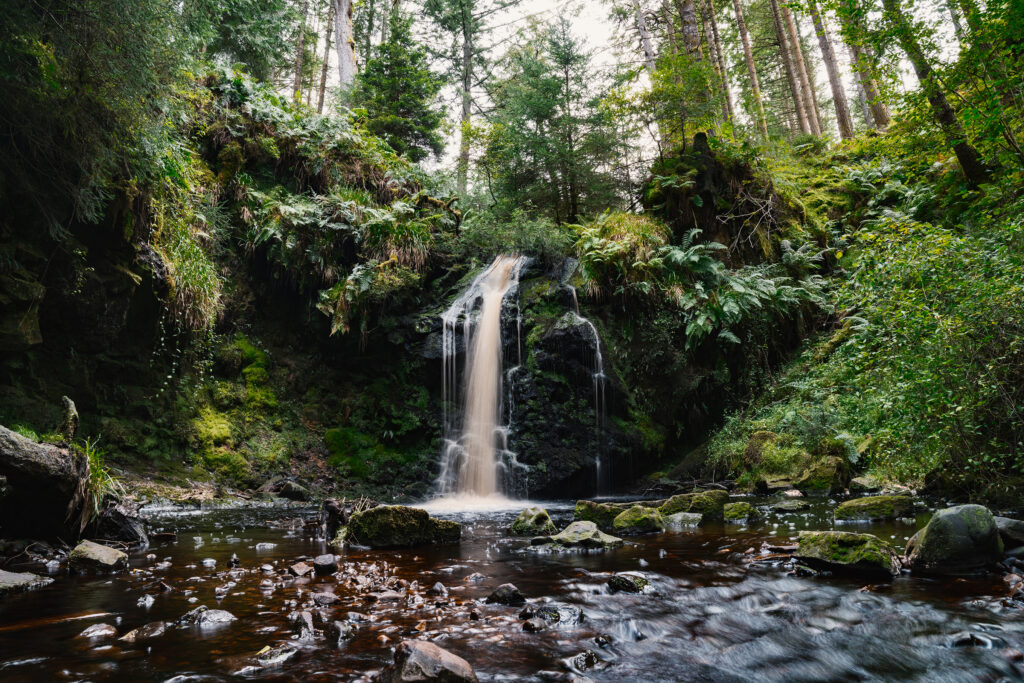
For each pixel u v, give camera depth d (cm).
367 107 1828
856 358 840
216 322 1083
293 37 1998
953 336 562
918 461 649
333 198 1211
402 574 407
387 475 1093
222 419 1023
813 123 2169
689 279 1312
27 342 746
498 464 1102
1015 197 959
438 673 204
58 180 732
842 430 959
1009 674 221
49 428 782
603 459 1123
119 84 657
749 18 2742
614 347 1244
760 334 1284
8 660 237
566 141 1614
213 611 301
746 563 425
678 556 459
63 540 493
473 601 332
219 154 1184
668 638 271
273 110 1294
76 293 803
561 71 1633
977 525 373
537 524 611
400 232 1216
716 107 1568
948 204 1238
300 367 1167
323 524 602
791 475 931
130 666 231
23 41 576
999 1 776
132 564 443
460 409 1162
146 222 898
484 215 1449
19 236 740
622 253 1277
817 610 306
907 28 883
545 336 1150
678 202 1462
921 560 380
